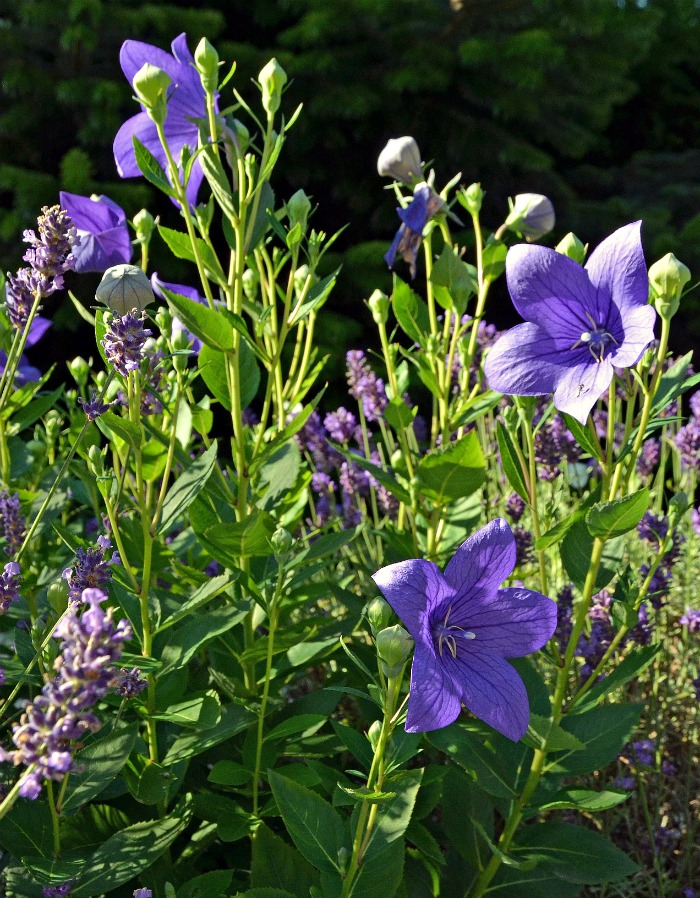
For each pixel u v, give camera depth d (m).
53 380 1.76
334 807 0.58
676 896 0.72
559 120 1.89
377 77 1.69
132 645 0.62
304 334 1.54
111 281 0.56
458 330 0.68
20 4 1.56
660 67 2.65
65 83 1.51
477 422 0.89
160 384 0.63
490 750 0.62
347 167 1.77
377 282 1.60
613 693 0.77
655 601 0.71
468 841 0.63
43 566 0.70
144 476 0.65
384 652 0.52
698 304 1.82
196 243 0.60
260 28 1.88
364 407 0.84
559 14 1.72
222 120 0.60
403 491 0.67
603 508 0.56
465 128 1.72
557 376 0.56
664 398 0.59
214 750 0.68
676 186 2.04
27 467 0.74
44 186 1.47
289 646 0.64
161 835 0.59
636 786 0.76
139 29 1.54
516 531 0.71
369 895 0.57
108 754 0.58
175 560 0.65
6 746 0.62
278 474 0.68
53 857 0.58
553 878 0.62
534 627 0.55
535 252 0.56
